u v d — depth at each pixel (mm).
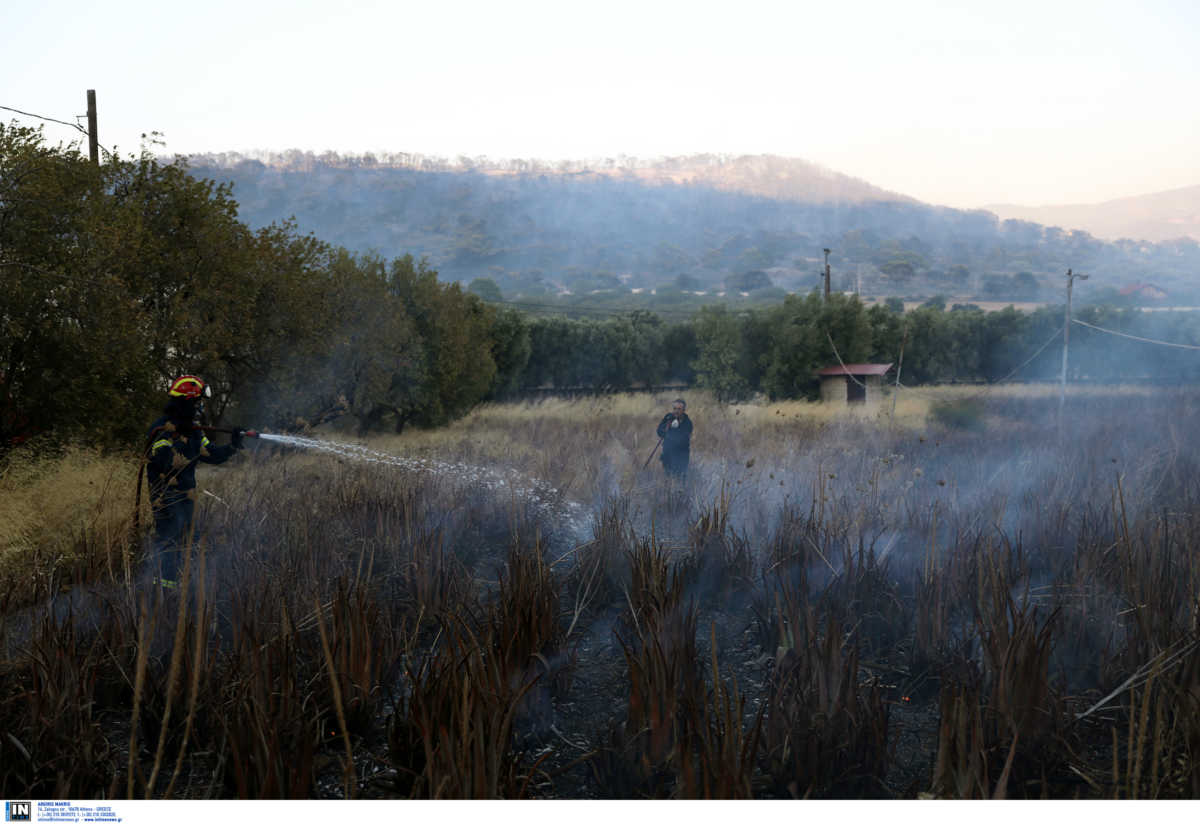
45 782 2754
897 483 7801
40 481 6648
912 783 2838
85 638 3867
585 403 26391
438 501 7109
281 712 2920
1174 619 3869
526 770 3018
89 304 10594
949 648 3924
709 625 4664
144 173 13203
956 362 45250
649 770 2854
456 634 3508
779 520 6262
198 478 8844
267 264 14445
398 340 19922
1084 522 5586
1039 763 2910
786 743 2898
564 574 5414
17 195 10266
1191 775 2568
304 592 4312
